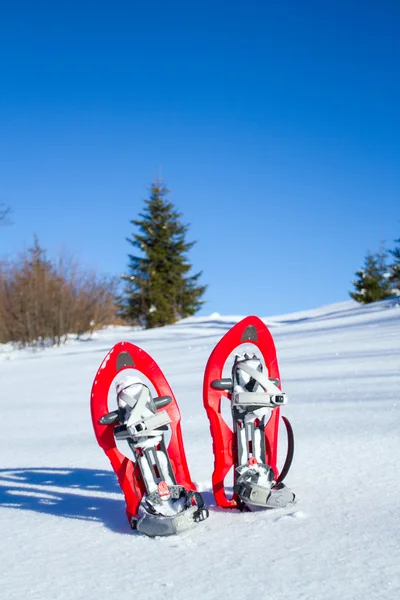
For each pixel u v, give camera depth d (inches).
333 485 140.1
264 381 127.7
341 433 192.2
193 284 1872.5
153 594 88.7
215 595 86.5
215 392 131.0
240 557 100.6
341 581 87.8
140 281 1766.7
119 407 124.6
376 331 516.4
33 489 164.4
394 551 97.3
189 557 103.0
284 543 105.5
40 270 1136.8
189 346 603.8
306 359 389.7
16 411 335.3
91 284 1189.1
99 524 128.4
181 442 130.5
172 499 121.3
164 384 132.7
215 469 130.3
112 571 99.7
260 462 127.7
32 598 90.7
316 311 1227.9
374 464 154.9
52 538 121.0
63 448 220.7
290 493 126.1
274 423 135.1
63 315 1107.3
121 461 123.1
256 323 136.3
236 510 128.9
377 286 1508.4
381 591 83.7
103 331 1310.3
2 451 226.5
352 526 111.3
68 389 408.8
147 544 112.1
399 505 121.8
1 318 1108.5
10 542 120.4
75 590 92.7
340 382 294.7
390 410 220.4
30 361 673.0
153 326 1731.1
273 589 87.0
